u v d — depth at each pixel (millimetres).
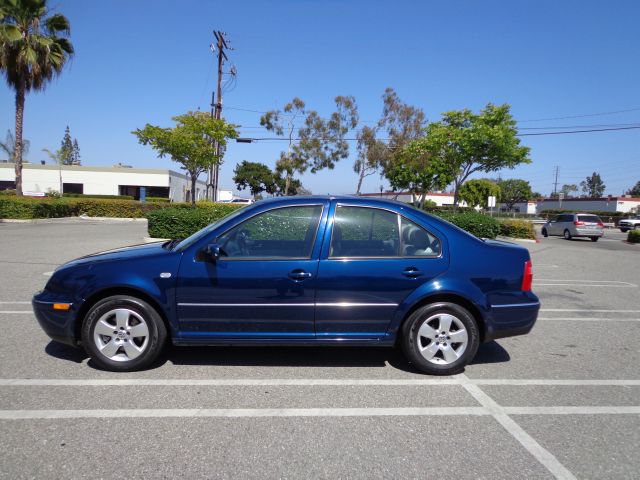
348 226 4289
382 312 4195
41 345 4867
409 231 4332
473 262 4270
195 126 23672
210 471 2738
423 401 3777
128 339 4176
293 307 4141
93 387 3881
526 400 3836
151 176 48906
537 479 2742
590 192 137375
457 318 4238
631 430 3354
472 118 23781
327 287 4141
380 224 4328
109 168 47969
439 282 4195
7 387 3846
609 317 6883
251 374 4270
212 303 4109
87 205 28109
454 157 24562
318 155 28625
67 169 47250
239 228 4277
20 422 3271
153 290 4090
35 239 14703
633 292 9102
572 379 4320
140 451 2932
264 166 78250
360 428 3305
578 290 9234
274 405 3639
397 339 4375
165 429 3221
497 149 22828
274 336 4184
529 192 78375
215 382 4059
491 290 4258
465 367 4594
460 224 16750
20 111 23984
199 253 4137
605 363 4793
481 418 3500
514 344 5422
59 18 23188
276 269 4117
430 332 4258
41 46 22656
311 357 4773
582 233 26766
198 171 25234
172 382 4031
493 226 16750
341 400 3762
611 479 2754
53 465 2760
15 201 22562
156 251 4355
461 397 3869
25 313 6098
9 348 4766
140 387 3904
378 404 3703
